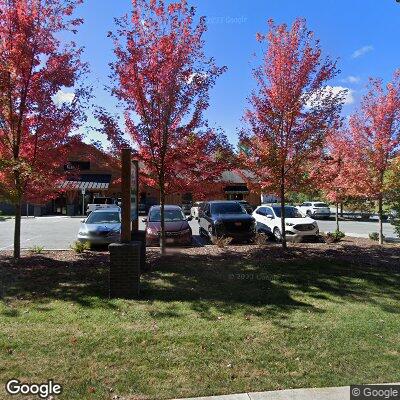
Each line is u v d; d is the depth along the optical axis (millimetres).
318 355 4891
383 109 14766
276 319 6133
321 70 11758
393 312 6613
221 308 6633
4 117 10023
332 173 12891
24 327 5609
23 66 9500
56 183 11148
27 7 9742
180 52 10148
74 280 8352
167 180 11109
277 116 11898
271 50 12047
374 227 28219
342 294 7676
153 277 8672
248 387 4117
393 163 14016
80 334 5379
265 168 12594
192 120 10773
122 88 10469
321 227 28031
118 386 4102
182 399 3887
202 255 11477
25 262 10172
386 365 4648
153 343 5145
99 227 13977
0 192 9797
